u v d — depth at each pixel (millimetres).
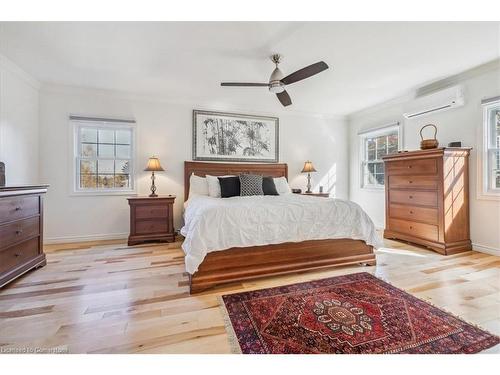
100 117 3604
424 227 3119
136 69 2900
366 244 2623
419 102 3561
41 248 2547
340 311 1687
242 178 3615
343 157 5094
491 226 2863
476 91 2967
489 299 1825
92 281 2178
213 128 4207
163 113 3932
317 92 3711
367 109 4574
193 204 2887
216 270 2084
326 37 2236
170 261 2721
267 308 1736
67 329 1482
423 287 2039
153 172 3666
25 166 3068
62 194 3490
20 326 1510
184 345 1356
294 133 4773
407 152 3287
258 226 2217
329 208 2516
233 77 3139
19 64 2768
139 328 1501
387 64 2797
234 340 1396
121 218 3768
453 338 1396
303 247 2398
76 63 2742
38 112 3346
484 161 2914
